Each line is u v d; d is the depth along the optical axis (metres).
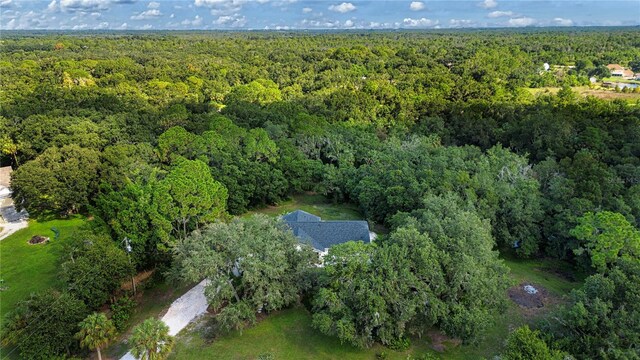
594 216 42.56
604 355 28.48
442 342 35.19
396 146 65.50
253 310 35.91
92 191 60.66
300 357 33.53
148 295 42.94
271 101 105.94
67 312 33.22
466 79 104.44
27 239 55.06
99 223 44.53
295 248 38.66
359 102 91.69
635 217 45.34
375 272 33.62
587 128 63.16
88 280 36.94
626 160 54.75
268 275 35.25
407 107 88.31
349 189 61.00
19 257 50.56
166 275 40.22
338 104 94.19
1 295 42.88
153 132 77.75
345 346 34.50
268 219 40.34
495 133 74.06
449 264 34.34
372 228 53.59
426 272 33.41
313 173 65.56
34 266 48.47
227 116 81.75
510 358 28.84
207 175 48.25
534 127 66.88
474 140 75.62
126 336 36.72
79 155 60.59
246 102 101.25
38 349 31.44
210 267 34.56
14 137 75.00
